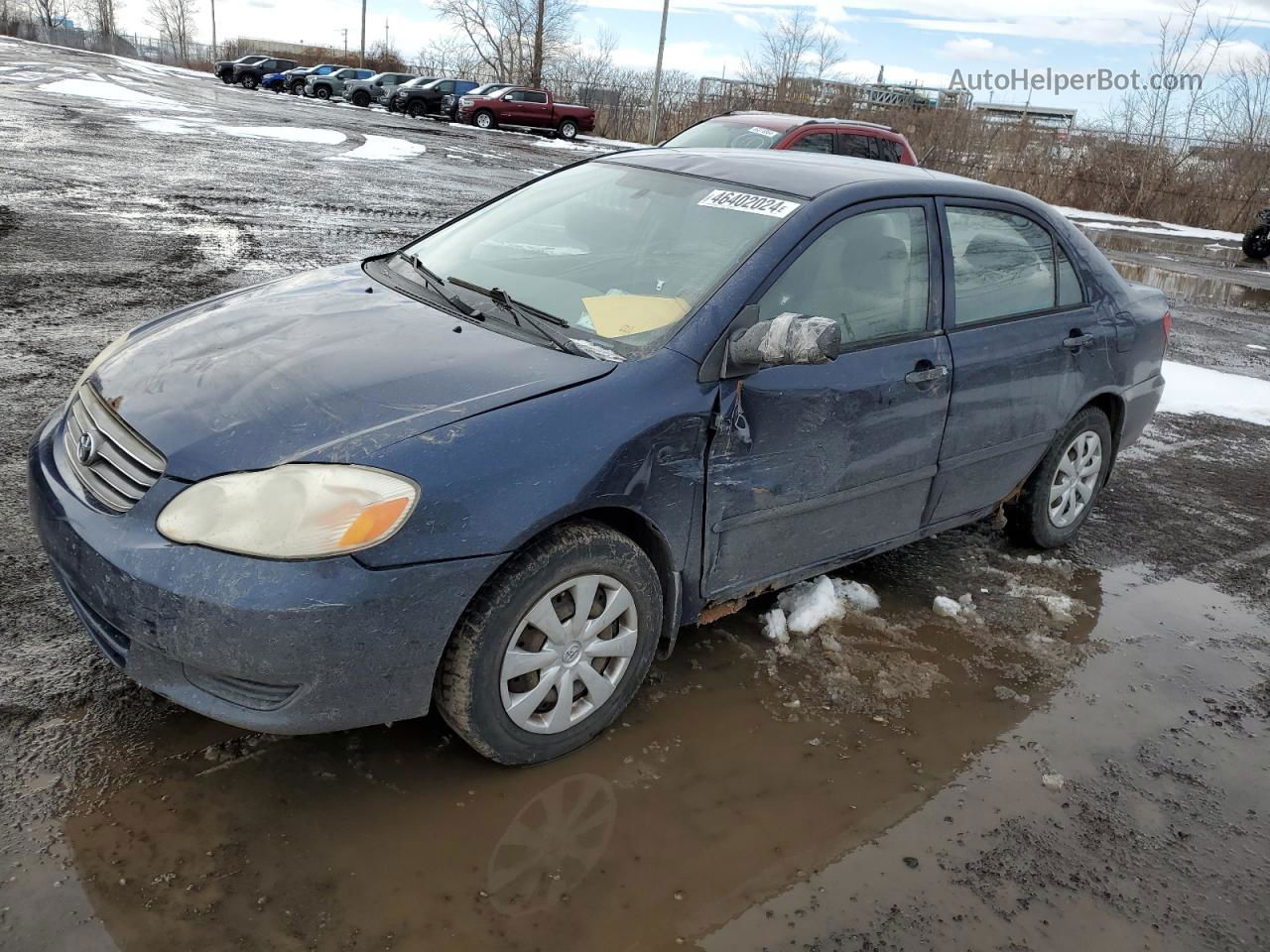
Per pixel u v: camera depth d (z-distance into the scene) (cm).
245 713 232
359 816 245
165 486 234
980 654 363
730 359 284
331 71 4409
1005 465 407
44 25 9038
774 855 251
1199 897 253
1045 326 406
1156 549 478
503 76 5019
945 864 254
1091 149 2661
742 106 3105
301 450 235
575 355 284
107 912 209
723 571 312
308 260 862
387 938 212
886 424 339
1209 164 2570
